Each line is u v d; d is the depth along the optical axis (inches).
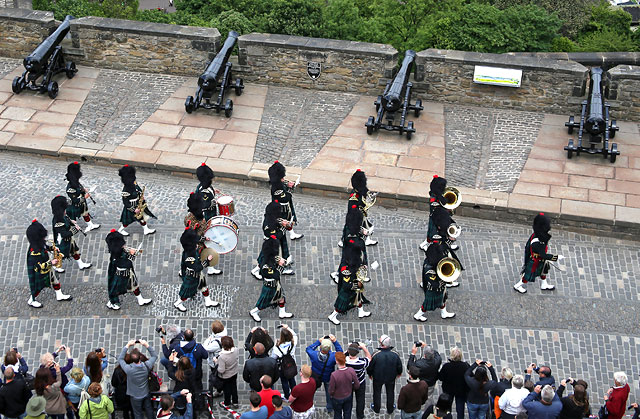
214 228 716.0
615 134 943.7
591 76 954.1
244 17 1406.3
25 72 987.3
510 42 1483.8
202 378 641.6
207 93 967.0
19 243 766.5
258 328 595.2
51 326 683.4
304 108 992.9
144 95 1003.9
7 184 846.5
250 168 877.8
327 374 585.6
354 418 620.4
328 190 858.1
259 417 519.2
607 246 801.6
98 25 1019.9
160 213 815.1
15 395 547.2
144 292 719.7
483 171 896.3
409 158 907.4
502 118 979.3
